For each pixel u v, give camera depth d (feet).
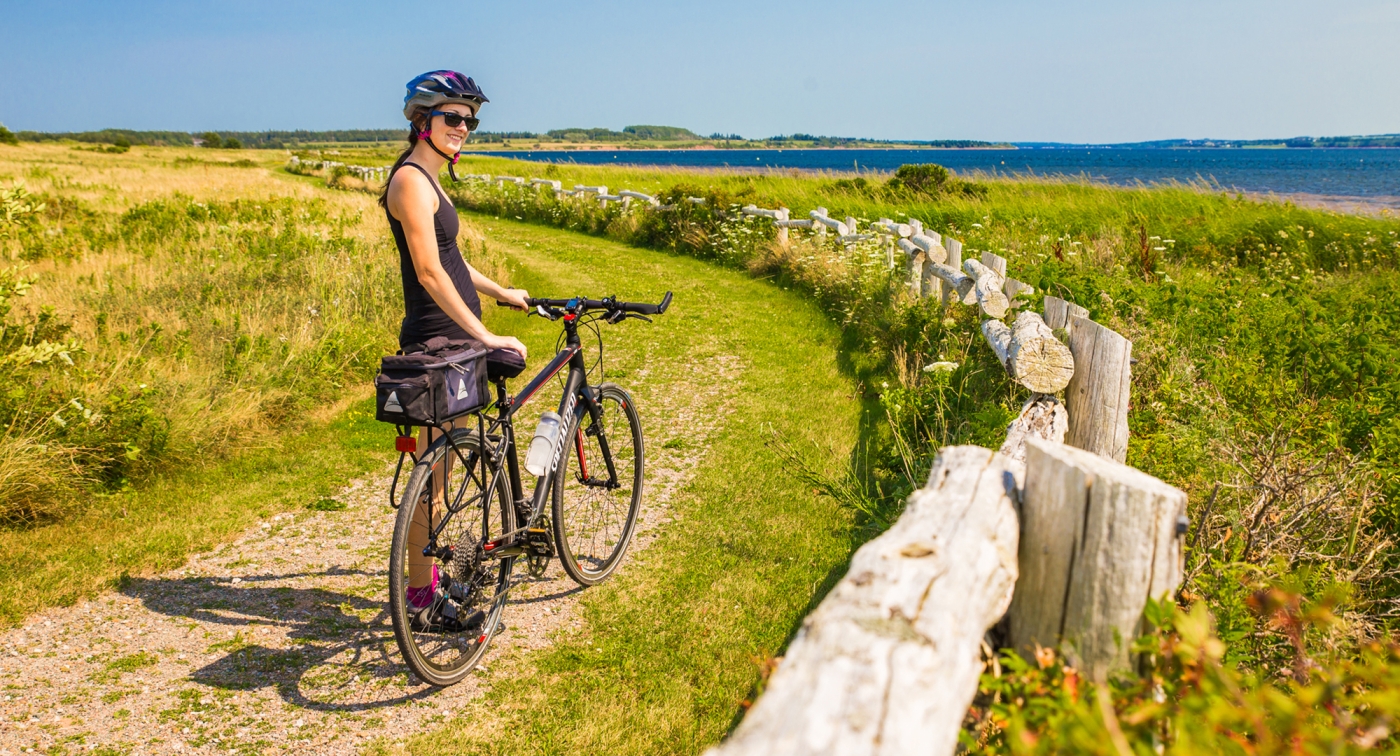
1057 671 4.47
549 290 33.96
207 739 8.29
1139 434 11.94
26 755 7.86
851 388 21.03
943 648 3.61
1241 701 3.81
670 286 35.58
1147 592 4.50
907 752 3.05
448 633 9.78
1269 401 13.56
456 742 8.42
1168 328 16.79
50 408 13.97
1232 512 9.34
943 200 53.11
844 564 12.16
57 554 11.95
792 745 2.94
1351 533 9.49
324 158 136.98
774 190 62.44
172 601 10.96
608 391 12.09
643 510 14.17
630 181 78.02
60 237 31.96
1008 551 4.64
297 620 10.63
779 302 32.24
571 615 10.92
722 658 9.90
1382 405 13.33
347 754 8.21
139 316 22.02
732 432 17.97
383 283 26.71
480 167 106.63
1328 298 21.74
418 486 8.83
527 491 12.76
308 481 15.30
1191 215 42.60
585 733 8.58
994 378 15.62
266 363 19.06
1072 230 42.39
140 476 14.73
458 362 8.75
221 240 32.35
